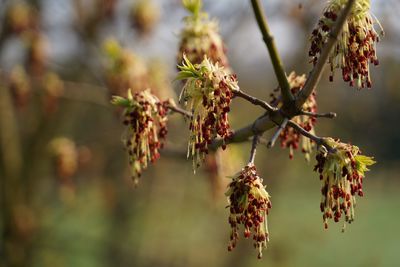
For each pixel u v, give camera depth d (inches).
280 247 57.7
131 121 17.0
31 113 38.3
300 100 15.5
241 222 15.1
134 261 51.4
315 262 74.4
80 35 35.8
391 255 81.7
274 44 15.4
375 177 86.5
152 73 24.1
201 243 60.2
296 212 75.8
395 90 41.3
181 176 51.8
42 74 32.1
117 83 23.7
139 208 52.8
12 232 35.5
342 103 53.2
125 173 48.2
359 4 15.8
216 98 15.1
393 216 100.8
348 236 88.6
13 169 35.9
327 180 15.3
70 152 31.9
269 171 52.1
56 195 42.3
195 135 15.3
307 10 37.1
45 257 42.2
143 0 30.4
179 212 56.4
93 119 51.7
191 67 15.3
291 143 18.1
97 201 50.0
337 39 15.7
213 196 24.0
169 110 17.4
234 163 23.9
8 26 32.0
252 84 53.5
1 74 29.6
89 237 47.3
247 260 54.5
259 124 16.1
